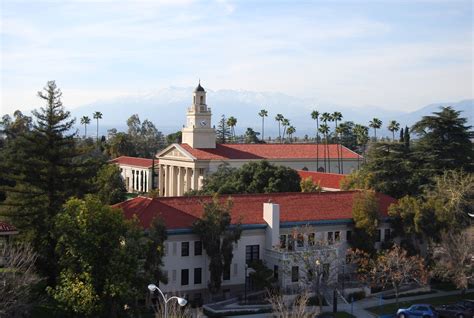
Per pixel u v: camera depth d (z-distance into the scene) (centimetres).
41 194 6084
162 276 5656
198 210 6706
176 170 14100
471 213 8012
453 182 8344
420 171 9138
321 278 6141
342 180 10269
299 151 14625
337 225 7219
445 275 6425
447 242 6581
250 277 6397
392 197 8900
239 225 6419
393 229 7431
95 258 4809
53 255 5541
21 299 4419
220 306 5984
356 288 6562
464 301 5909
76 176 6388
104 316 4822
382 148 9444
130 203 6819
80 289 4659
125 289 4672
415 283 7000
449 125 9531
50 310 4991
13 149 6512
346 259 6856
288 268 6278
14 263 4678
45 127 6288
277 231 6669
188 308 5150
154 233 5728
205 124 13788
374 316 5809
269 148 14450
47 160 6262
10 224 5966
